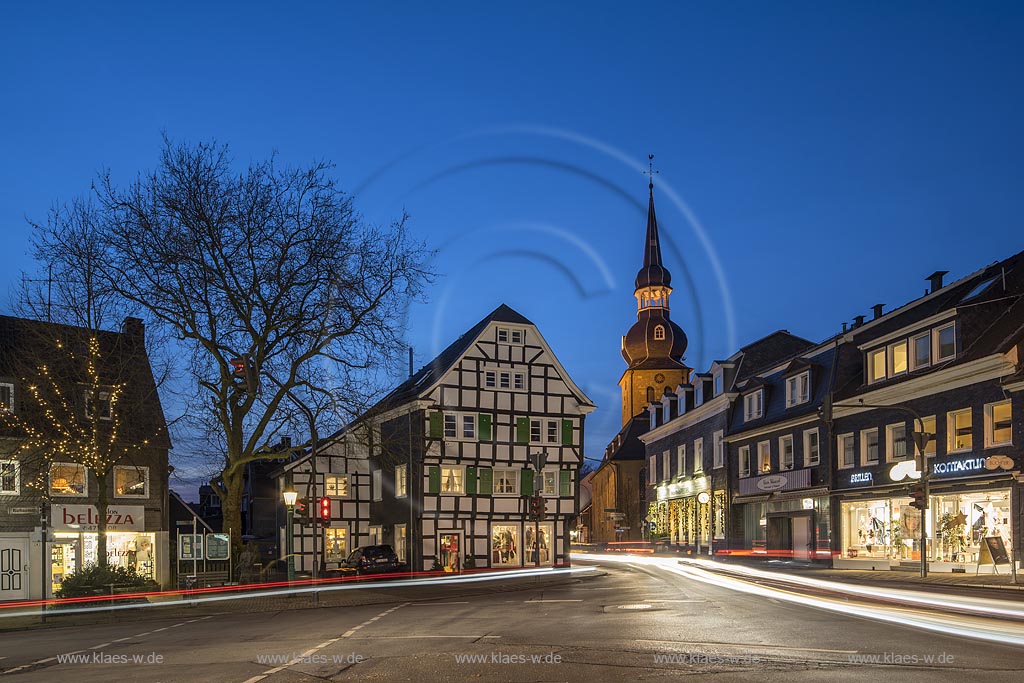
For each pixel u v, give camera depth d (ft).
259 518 213.87
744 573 124.36
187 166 99.09
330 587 113.60
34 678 40.27
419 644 48.06
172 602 92.12
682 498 204.13
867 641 44.65
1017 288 116.37
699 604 69.97
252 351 101.04
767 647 43.04
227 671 40.01
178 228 98.27
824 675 34.42
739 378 181.88
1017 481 101.35
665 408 219.00
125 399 105.60
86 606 89.81
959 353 113.50
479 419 166.30
